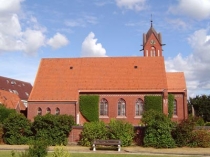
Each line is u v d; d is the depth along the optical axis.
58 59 65.19
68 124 39.16
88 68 62.81
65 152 17.59
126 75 60.53
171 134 36.16
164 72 59.94
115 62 63.38
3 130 39.72
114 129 37.16
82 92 58.62
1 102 64.62
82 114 57.88
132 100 57.69
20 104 73.00
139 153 30.70
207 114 90.81
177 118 58.72
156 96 56.81
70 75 61.88
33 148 18.92
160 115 36.78
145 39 80.88
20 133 39.41
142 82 58.66
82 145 38.16
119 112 57.91
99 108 58.22
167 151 31.92
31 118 57.69
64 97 57.97
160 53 79.44
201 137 35.47
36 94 59.16
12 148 34.50
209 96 92.44
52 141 37.78
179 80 62.00
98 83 59.62
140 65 62.06
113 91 57.88
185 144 35.47
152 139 35.47
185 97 59.34
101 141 34.22
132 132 37.66
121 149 34.00
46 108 57.84
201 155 29.14
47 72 62.88
